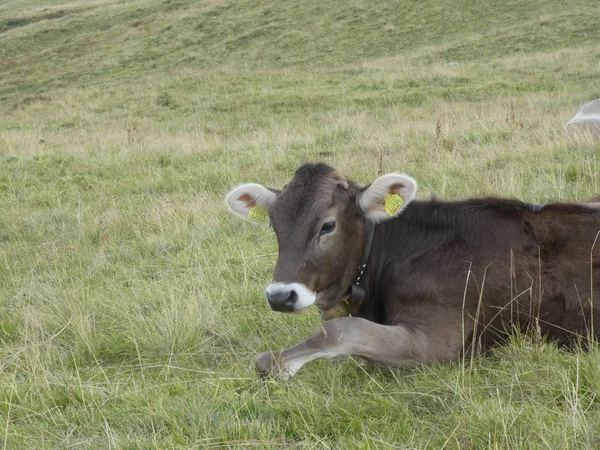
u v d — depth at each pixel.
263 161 12.64
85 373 5.39
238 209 5.38
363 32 36.94
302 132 16.52
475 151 11.38
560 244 5.00
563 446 3.69
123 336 5.94
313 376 4.92
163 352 5.61
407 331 4.78
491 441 3.87
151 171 12.97
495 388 4.50
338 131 15.41
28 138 19.77
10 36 48.53
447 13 36.44
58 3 61.94
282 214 4.89
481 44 30.98
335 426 4.23
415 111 19.86
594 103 12.22
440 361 4.80
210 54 38.38
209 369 5.28
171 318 5.86
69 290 7.09
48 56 42.50
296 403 4.39
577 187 8.34
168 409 4.52
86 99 29.62
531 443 3.76
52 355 5.66
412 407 4.42
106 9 52.16
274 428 4.25
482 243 5.04
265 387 4.68
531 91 21.61
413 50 33.19
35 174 13.56
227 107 24.45
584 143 10.43
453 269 4.96
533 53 28.41
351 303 5.37
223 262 7.50
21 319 6.56
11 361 5.50
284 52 36.62
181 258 7.93
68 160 14.57
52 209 11.00
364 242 5.20
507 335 5.00
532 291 4.93
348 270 5.10
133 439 4.20
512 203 5.19
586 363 4.49
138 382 5.11
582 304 4.88
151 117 24.78
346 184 5.02
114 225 9.55
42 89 36.59
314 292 4.90
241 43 39.09
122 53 40.28
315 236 4.83
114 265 8.11
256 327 5.92
